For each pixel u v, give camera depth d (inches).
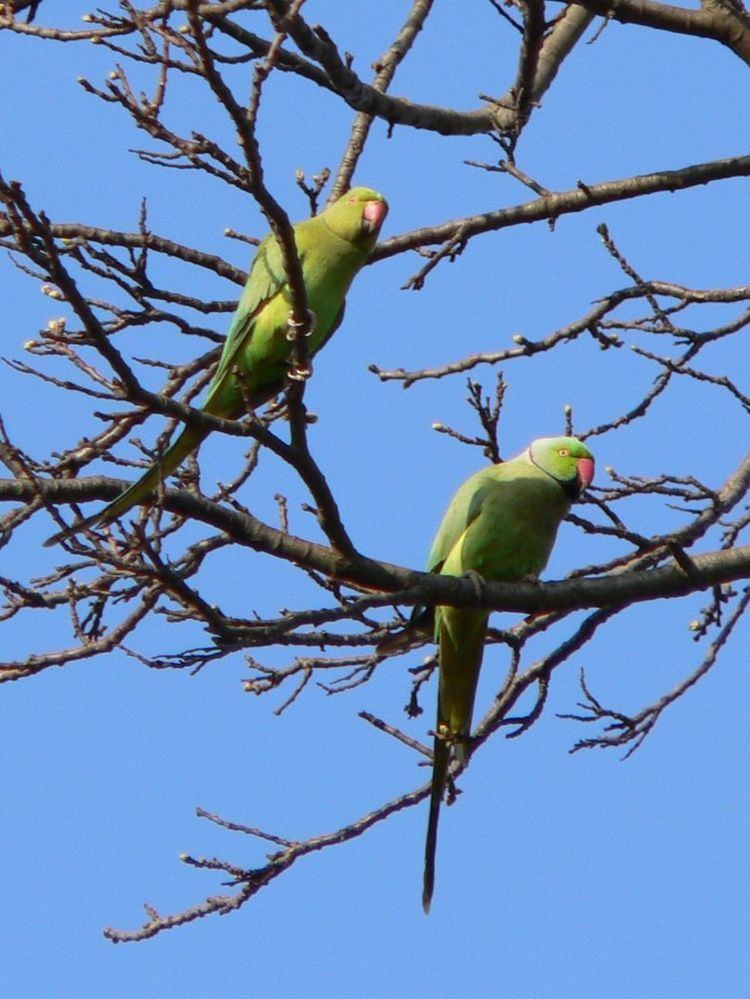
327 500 371.9
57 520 343.6
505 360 504.7
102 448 442.0
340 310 474.3
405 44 549.0
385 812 485.4
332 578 388.8
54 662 447.8
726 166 520.1
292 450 362.6
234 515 378.6
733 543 485.1
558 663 478.0
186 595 346.9
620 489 476.4
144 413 365.1
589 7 505.7
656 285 500.4
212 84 310.7
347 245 457.4
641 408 495.8
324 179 459.2
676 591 418.9
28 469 355.9
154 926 475.8
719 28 516.1
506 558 478.0
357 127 535.2
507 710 478.6
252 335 446.0
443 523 488.4
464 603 404.2
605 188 521.7
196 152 334.0
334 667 482.0
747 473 504.7
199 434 379.9
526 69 501.4
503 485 476.4
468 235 526.0
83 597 418.0
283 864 478.0
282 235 342.0
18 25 430.9
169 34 360.2
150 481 376.5
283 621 364.8
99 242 511.8
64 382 350.6
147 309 474.3
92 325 329.1
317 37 465.1
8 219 316.5
